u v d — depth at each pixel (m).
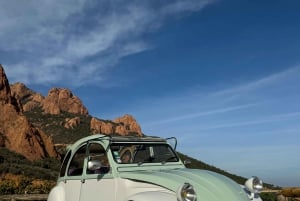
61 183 8.30
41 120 169.38
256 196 6.73
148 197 5.79
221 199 5.80
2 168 66.75
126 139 7.23
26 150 103.69
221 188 5.98
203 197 5.79
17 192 36.81
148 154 7.27
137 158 7.13
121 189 6.54
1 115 111.62
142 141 7.36
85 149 7.86
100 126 156.38
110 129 155.50
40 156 105.88
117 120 166.50
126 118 166.12
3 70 126.56
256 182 6.73
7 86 124.19
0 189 36.19
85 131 152.88
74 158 8.13
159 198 5.70
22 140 105.25
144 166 6.97
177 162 7.39
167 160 7.36
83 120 166.88
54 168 93.62
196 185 5.96
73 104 196.00
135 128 162.75
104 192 6.85
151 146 7.38
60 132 149.62
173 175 6.29
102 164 7.13
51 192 8.32
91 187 7.20
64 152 8.76
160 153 7.39
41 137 114.00
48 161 104.12
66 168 8.21
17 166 74.06
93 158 7.41
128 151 7.11
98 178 7.05
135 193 6.32
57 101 194.50
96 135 7.68
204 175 6.29
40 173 72.44
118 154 7.02
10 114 112.88
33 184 42.25
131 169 6.80
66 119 163.38
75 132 151.25
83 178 7.46
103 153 7.20
